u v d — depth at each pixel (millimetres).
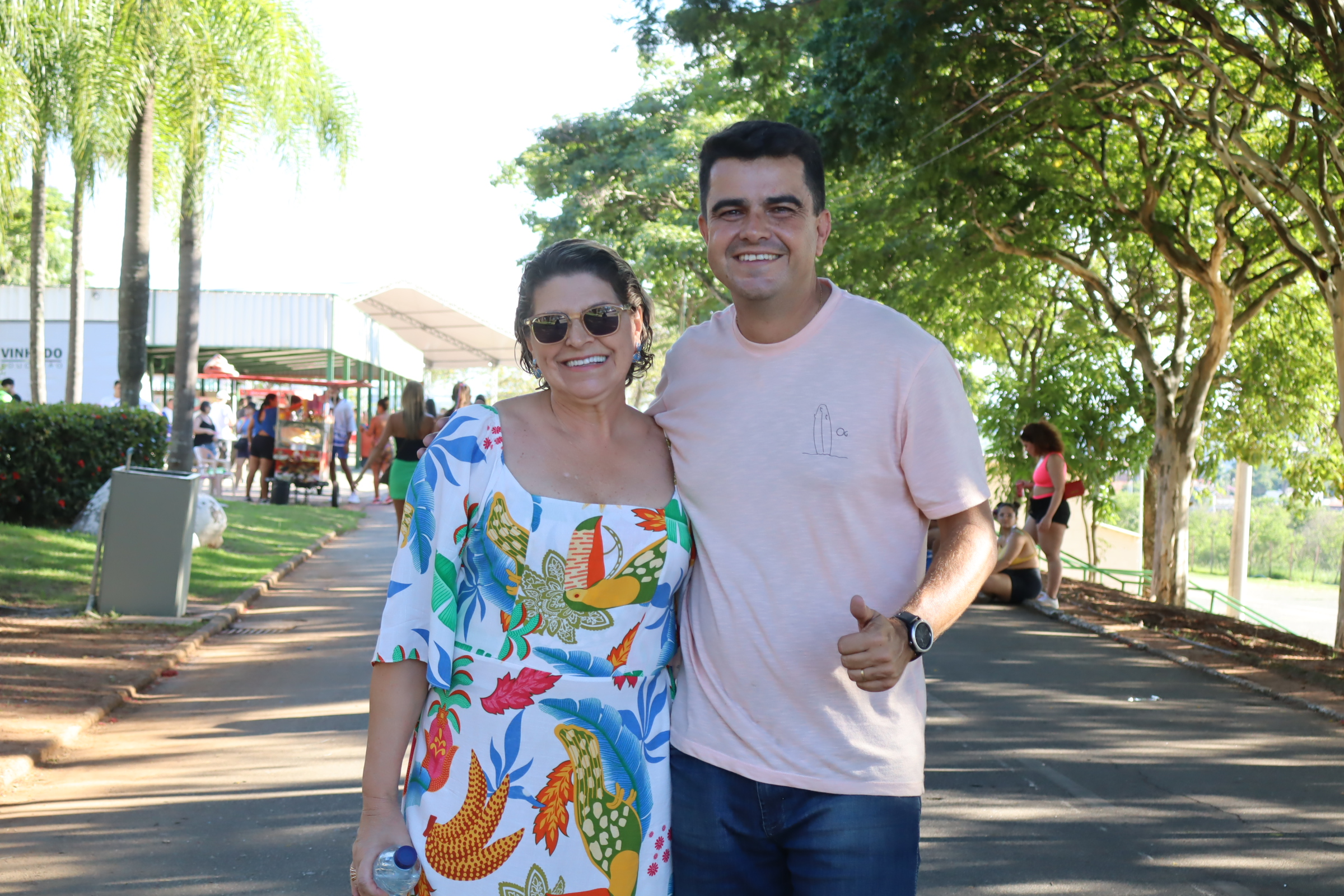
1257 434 23375
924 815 5270
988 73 12195
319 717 6836
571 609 2311
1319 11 10531
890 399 2361
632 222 29109
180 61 13477
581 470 2412
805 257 2428
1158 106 12820
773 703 2373
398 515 11789
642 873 2346
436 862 2240
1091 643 10438
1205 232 18156
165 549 9812
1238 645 10648
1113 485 26688
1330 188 15008
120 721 6711
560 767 2285
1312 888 4422
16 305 35938
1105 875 4523
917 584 2414
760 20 13227
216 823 4941
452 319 53688
